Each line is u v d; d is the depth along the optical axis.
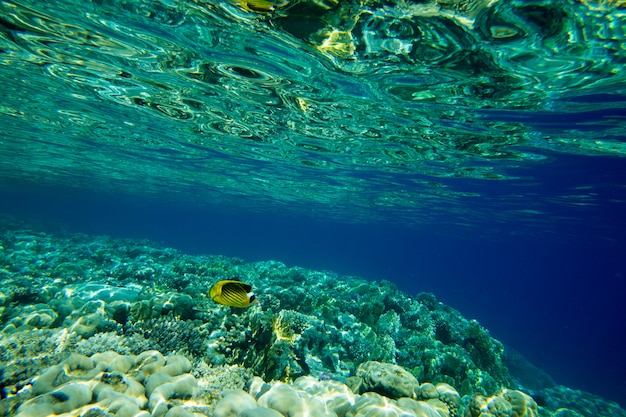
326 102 11.29
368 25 6.81
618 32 6.04
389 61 8.15
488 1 5.68
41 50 9.66
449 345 12.77
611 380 41.25
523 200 23.50
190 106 13.39
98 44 8.92
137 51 9.10
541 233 42.16
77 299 9.12
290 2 6.29
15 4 7.39
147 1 6.72
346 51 7.89
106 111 15.25
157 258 21.22
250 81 10.32
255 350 7.27
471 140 13.30
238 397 4.11
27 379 4.68
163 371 4.72
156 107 13.98
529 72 7.88
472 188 21.89
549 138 12.07
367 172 21.30
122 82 11.63
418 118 11.70
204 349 7.15
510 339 60.28
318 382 5.62
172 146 20.80
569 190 19.00
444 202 28.80
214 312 8.84
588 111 9.55
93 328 7.15
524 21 6.09
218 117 14.41
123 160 27.00
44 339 6.02
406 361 10.30
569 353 58.47
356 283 17.80
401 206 34.53
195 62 9.41
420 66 8.20
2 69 11.52
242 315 8.34
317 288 15.74
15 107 15.97
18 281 11.34
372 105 11.04
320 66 8.79
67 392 3.76
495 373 12.55
